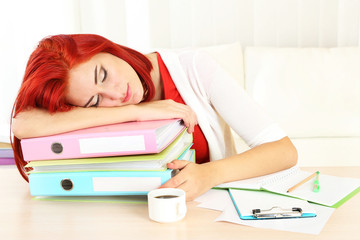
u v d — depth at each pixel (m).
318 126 2.23
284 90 2.30
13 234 0.71
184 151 0.99
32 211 0.83
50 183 0.87
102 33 2.95
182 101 1.30
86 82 0.99
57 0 2.92
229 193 0.89
